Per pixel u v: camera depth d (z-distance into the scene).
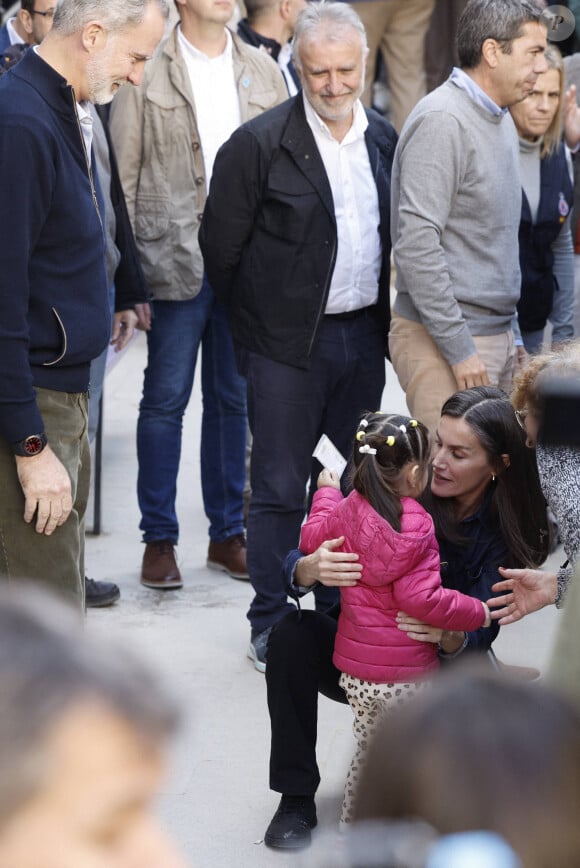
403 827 0.94
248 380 4.57
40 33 4.94
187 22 5.20
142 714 0.85
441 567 3.40
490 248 4.32
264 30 6.76
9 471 3.38
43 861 0.83
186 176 5.18
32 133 3.20
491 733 0.97
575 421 1.61
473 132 4.19
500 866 0.89
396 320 4.50
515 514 3.35
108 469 6.77
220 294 4.64
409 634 3.16
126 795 0.85
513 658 4.54
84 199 3.38
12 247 3.20
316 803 3.55
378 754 0.99
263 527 4.54
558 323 5.66
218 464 5.43
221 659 4.62
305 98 4.40
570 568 2.99
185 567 5.57
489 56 4.15
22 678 0.84
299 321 4.46
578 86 6.24
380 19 9.37
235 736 4.02
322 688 3.39
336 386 4.66
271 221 4.41
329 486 3.54
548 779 0.94
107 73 3.37
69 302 3.38
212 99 5.25
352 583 3.16
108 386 8.15
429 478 3.39
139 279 4.99
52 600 0.97
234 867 3.30
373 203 4.55
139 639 4.78
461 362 4.27
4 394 3.26
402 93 9.59
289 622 3.36
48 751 0.83
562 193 5.30
